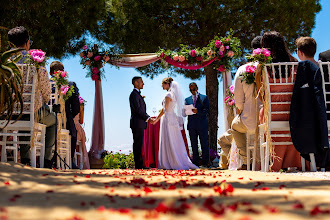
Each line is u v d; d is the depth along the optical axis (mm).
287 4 13234
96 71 9000
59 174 3824
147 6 13383
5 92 4535
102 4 12242
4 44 10164
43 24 11273
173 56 8961
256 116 5453
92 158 9375
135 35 13297
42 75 5371
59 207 1806
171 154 7414
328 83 5148
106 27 13711
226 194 2344
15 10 10953
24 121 5152
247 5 13359
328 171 4844
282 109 5086
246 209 1772
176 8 13422
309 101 4832
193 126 8969
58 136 6098
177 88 7738
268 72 5176
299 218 1567
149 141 9109
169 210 1628
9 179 2984
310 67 4891
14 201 2002
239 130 5930
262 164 5266
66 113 6918
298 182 3180
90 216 1569
